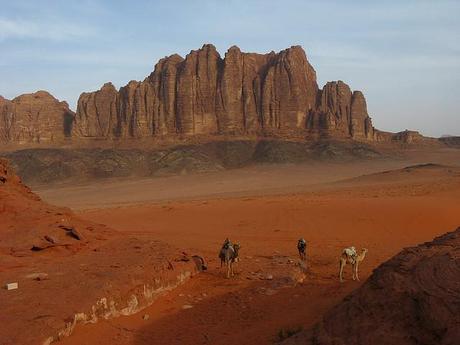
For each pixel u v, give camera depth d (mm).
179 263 21750
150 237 35281
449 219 39625
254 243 32031
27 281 16922
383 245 30219
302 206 47938
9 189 26078
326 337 10500
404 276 10625
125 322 15711
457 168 109938
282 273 22062
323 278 21703
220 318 16375
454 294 9375
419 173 99938
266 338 13789
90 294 15703
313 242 31875
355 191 68562
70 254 21000
